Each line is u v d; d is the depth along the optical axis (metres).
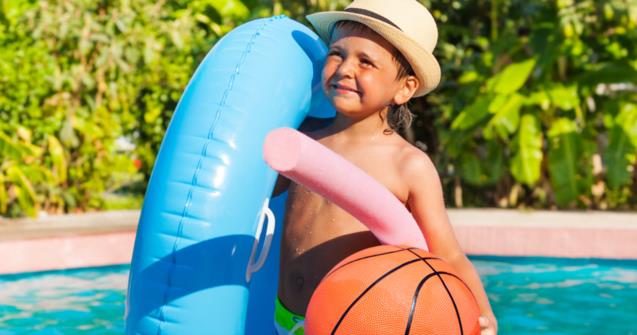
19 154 9.57
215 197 2.87
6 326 5.66
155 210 2.91
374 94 2.98
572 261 8.18
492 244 8.36
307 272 3.02
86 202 10.79
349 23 3.03
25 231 8.25
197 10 12.05
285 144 2.53
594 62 11.77
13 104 9.95
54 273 7.50
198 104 3.03
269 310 3.51
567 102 10.73
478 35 12.44
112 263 7.83
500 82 10.91
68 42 10.41
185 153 2.94
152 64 10.92
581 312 6.15
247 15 12.17
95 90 10.65
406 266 2.67
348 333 2.57
